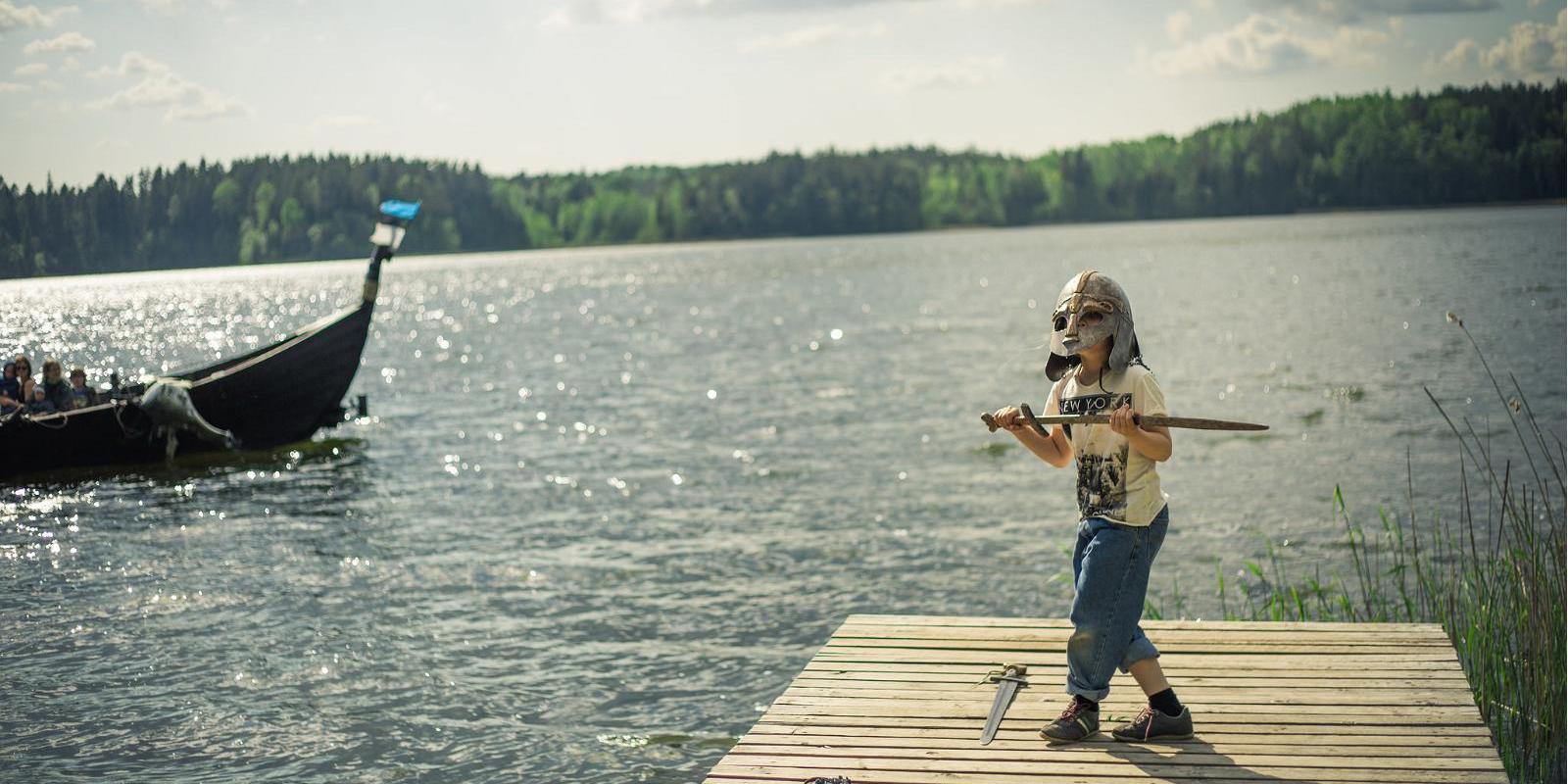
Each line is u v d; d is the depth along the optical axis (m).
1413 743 4.45
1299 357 28.59
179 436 20.31
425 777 7.84
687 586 11.98
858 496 15.98
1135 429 4.30
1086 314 4.48
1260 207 186.75
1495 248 71.12
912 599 11.44
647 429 22.56
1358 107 164.00
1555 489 14.28
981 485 16.39
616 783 7.73
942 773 4.33
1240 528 13.52
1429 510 13.77
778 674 9.55
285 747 8.32
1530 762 6.38
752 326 48.59
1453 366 25.50
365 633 10.67
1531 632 6.82
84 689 9.38
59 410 19.48
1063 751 4.49
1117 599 4.51
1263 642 5.61
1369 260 68.56
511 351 41.41
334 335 21.88
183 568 13.00
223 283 115.62
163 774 7.91
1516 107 120.88
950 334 41.06
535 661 9.95
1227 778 4.22
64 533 14.81
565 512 15.56
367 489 17.48
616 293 81.25
